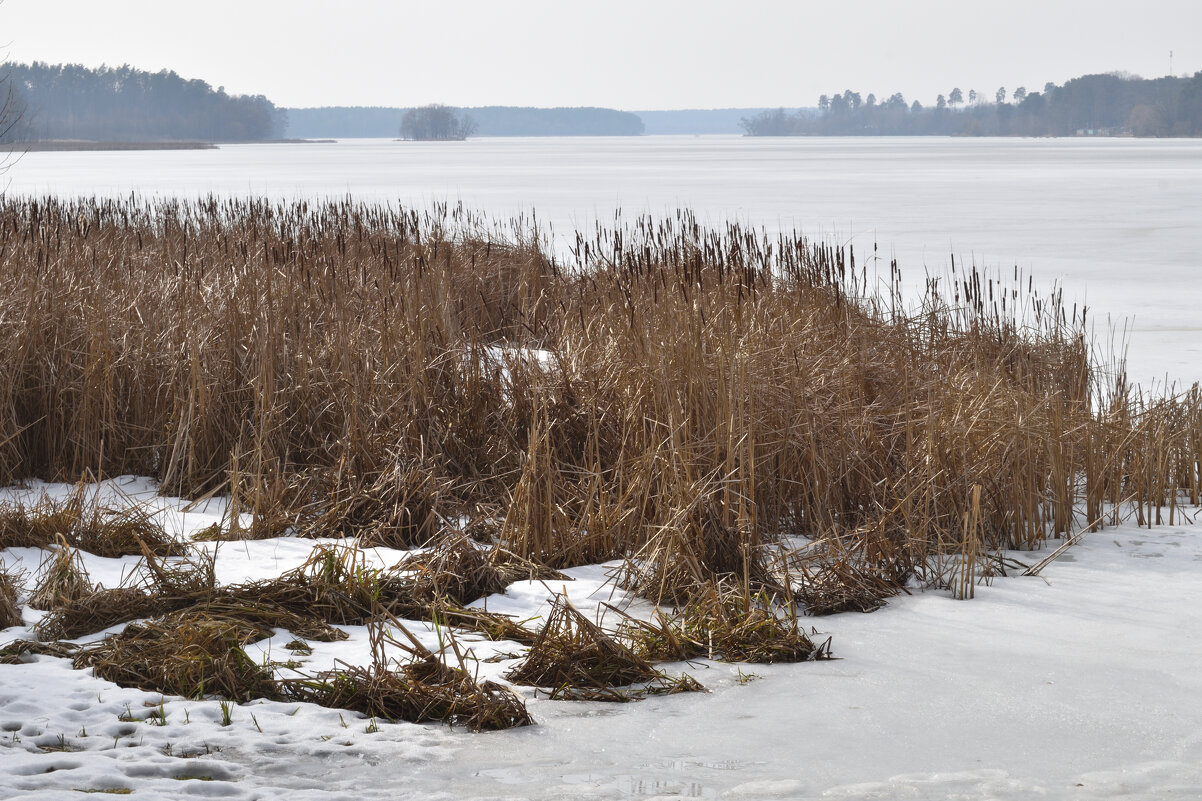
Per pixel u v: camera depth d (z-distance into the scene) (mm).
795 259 9836
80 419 8039
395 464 7012
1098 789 3613
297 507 7059
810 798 3543
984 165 78375
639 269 8531
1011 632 5242
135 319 8680
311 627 5109
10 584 5324
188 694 4352
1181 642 5051
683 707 4375
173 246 11281
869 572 5973
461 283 11500
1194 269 20766
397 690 4324
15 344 7996
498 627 5160
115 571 5832
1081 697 4430
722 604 5242
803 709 4340
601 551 6453
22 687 4277
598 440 7164
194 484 7707
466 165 81125
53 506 6512
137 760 3689
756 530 6145
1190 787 3627
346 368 7777
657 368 7016
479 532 6711
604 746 3980
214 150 157375
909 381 7863
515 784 3627
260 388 7711
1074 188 48594
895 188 48844
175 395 7938
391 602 5492
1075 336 9945
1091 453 7461
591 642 4750
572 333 8312
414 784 3607
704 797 3543
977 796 3566
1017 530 6773
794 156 107875
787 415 6969
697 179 57375
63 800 3318
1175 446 8062
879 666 4820
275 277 8945
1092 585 5965
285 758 3801
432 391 7660
